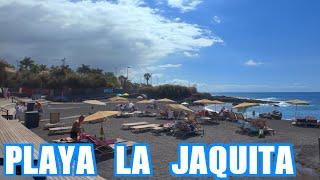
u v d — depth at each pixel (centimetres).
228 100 10219
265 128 2752
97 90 8750
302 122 3369
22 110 3850
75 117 3825
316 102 11888
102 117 1975
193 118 3020
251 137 2500
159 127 2650
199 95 10175
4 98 6500
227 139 2369
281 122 3725
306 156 1866
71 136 1919
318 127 3284
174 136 2444
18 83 8994
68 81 8631
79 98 7562
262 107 8681
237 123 3384
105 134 2514
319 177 1447
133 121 3466
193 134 2545
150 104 5638
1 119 2675
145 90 10144
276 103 10288
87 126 3008
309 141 2381
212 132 2703
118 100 4609
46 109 4994
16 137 1834
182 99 9569
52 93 7925
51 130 2464
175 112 3731
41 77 8906
